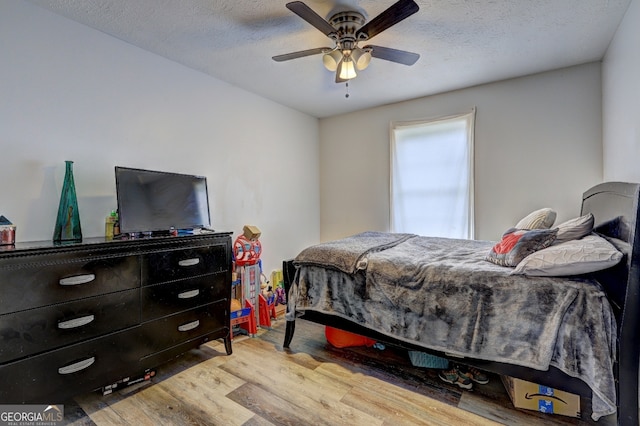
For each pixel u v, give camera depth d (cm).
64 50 205
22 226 187
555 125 299
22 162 188
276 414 170
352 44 204
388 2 192
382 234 338
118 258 177
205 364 226
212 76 303
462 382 196
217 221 310
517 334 158
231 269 247
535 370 156
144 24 215
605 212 187
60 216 191
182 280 211
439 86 336
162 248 200
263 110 364
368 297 210
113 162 231
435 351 183
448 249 254
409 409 175
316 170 454
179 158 276
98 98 222
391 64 281
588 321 142
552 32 229
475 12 203
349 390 193
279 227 388
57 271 154
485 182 335
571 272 153
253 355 241
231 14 204
